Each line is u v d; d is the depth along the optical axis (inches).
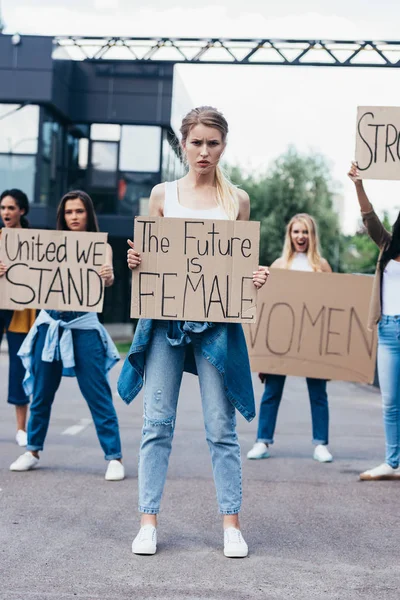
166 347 162.7
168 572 149.2
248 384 161.9
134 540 161.6
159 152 1136.2
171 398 163.8
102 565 152.3
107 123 1135.6
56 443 284.4
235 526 162.6
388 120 216.8
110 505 196.5
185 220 163.5
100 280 222.8
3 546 162.6
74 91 1130.0
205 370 162.4
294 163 1558.8
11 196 259.9
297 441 301.9
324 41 826.2
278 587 142.4
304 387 531.2
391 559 159.6
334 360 267.7
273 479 231.9
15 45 1036.5
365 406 425.1
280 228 1544.0
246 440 304.8
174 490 214.1
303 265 278.4
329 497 210.2
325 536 174.9
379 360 233.5
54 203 1109.1
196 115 164.9
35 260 223.9
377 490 218.5
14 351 269.3
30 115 1053.2
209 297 162.2
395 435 231.6
